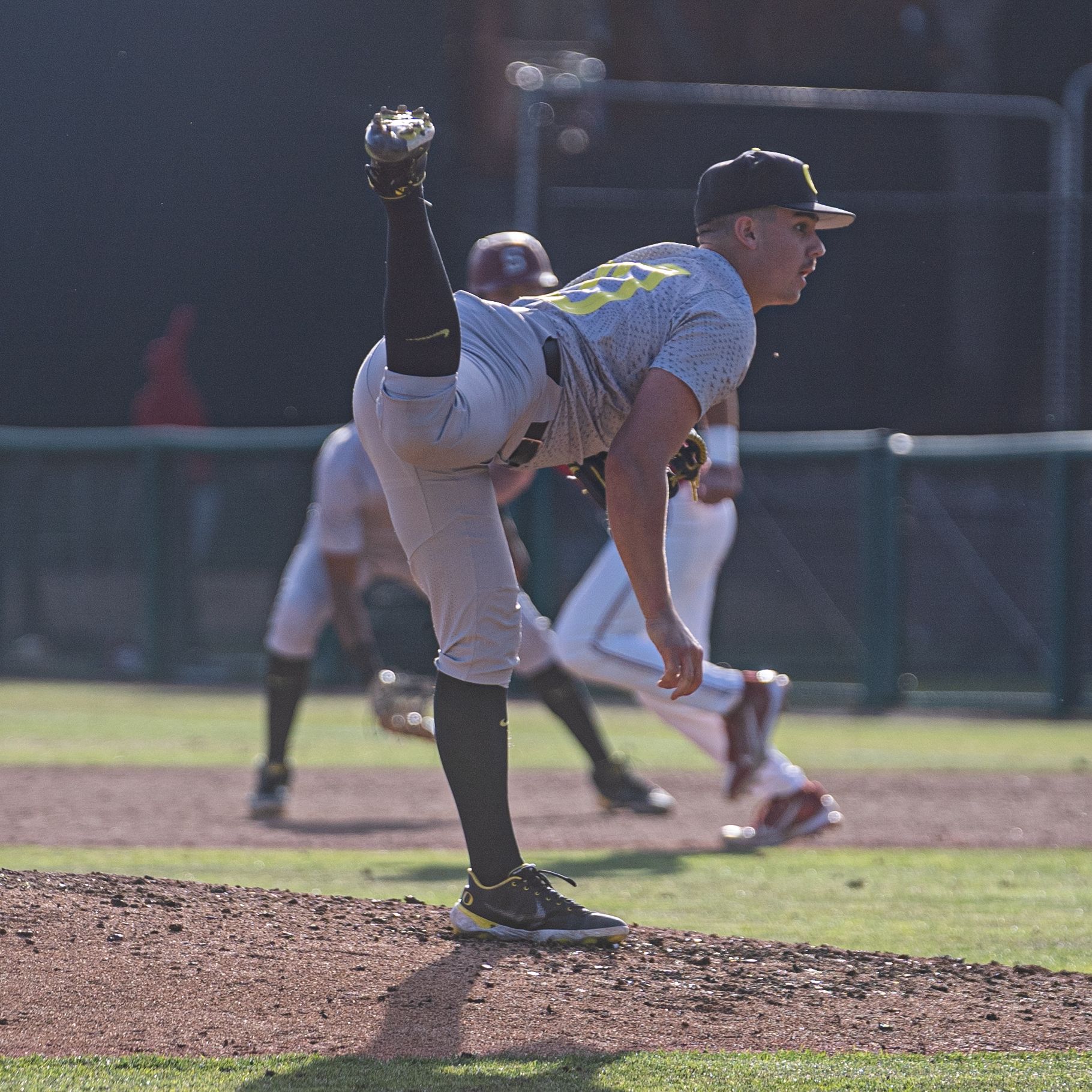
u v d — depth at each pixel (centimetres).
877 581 4053
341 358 6016
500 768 1114
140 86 5422
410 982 995
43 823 2023
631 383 1055
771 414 5188
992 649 4022
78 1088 788
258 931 1094
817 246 1127
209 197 5712
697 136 5241
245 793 2402
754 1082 821
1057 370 4916
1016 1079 834
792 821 1916
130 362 6034
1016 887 1609
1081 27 5856
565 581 4103
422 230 954
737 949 1140
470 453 1016
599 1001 977
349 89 5550
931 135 5431
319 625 2169
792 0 5616
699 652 1005
